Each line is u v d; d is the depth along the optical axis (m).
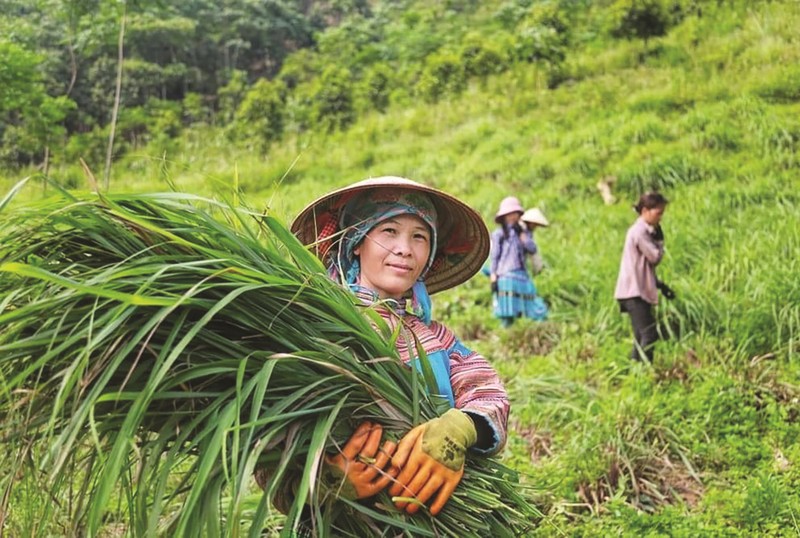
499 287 7.66
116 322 1.42
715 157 10.36
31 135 11.68
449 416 1.73
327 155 17.91
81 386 1.45
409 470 1.65
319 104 21.28
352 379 1.69
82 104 32.38
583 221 9.91
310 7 64.12
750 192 8.79
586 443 4.62
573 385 5.81
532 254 7.85
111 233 1.61
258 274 1.61
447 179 13.57
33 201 1.56
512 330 7.45
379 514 1.65
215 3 54.12
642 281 6.20
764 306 6.28
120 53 9.75
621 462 4.54
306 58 39.41
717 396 5.17
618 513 4.03
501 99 17.67
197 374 1.53
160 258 1.54
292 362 1.66
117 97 9.39
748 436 4.88
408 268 2.04
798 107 11.09
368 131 18.61
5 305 1.46
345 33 39.00
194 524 1.45
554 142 13.48
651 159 10.91
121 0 9.98
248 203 1.82
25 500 1.73
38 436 1.55
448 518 1.73
